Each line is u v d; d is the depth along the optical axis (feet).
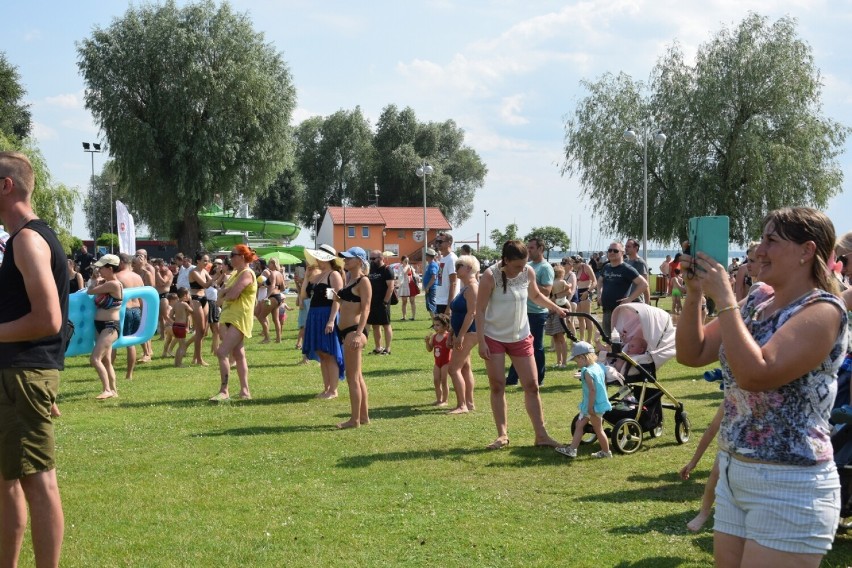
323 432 28.58
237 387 39.63
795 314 9.25
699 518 17.70
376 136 311.88
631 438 25.46
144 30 132.26
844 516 17.34
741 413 9.66
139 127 130.93
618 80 138.31
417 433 28.32
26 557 15.93
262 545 16.89
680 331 10.34
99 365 36.60
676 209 126.00
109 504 19.80
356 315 29.84
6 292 13.41
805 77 122.31
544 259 37.55
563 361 46.03
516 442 26.76
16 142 120.26
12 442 13.28
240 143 137.28
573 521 18.31
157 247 202.90
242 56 136.46
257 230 230.27
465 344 32.14
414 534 17.51
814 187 121.70
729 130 124.06
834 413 16.53
